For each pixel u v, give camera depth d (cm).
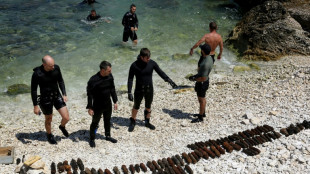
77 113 894
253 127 715
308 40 1209
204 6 1769
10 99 976
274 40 1235
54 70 639
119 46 1292
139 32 1412
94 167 619
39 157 616
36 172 591
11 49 1245
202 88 729
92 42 1318
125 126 789
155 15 1603
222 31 1477
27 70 1130
